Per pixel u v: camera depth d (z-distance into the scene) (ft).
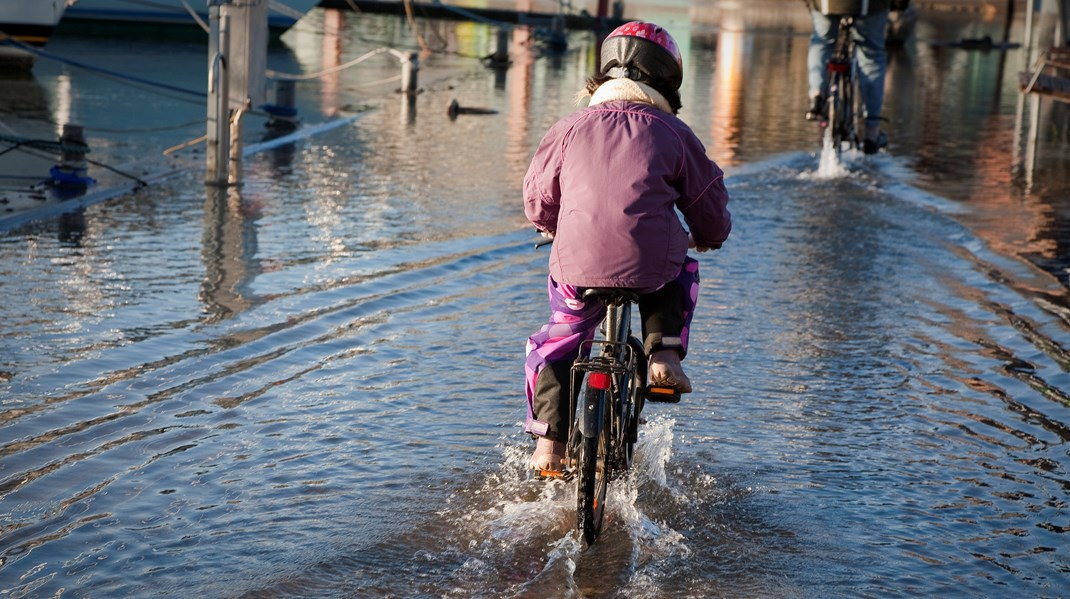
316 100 108.88
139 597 21.91
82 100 100.94
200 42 162.50
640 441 29.78
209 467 27.89
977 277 46.93
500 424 31.09
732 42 194.80
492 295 43.88
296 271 46.21
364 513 25.57
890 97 121.19
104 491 26.40
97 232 51.78
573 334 25.23
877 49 75.46
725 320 40.63
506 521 25.23
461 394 33.32
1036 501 26.71
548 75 138.00
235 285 43.83
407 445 29.48
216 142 64.28
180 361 35.22
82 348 35.96
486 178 69.31
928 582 22.89
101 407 31.42
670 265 23.98
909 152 82.17
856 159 77.97
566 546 24.06
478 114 101.86
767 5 297.94
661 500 26.32
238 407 31.76
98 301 40.98
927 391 33.88
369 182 67.00
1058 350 37.68
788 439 30.14
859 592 22.41
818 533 24.86
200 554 23.62
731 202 61.62
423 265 47.83
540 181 24.91
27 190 60.39
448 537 24.48
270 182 66.08
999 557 23.99
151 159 72.08
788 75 144.15
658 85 25.23
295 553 23.71
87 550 23.68
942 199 63.87
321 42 170.50
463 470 27.94
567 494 26.66
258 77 65.10
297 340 37.73
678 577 22.86
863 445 29.81
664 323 24.79
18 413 30.76
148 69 127.34
